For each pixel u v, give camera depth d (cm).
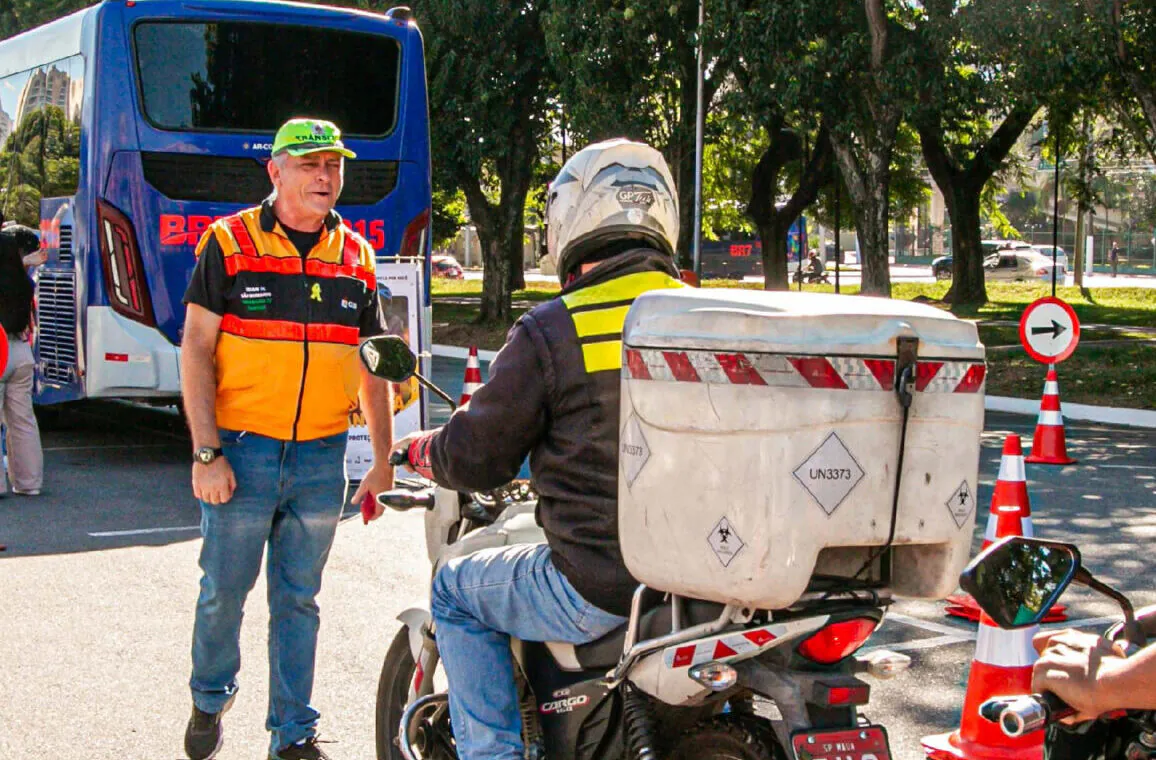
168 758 498
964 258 3900
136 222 1138
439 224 4797
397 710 424
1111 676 226
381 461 465
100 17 1141
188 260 1152
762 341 283
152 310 1147
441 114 2833
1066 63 2047
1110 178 6738
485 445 329
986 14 2045
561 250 342
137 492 1059
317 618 474
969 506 304
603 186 336
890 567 316
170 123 1143
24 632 657
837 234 2997
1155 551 855
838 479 286
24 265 1020
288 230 452
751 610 299
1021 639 496
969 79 2269
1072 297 4488
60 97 1241
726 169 3975
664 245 342
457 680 345
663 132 2706
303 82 1183
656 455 292
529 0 2758
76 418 1459
